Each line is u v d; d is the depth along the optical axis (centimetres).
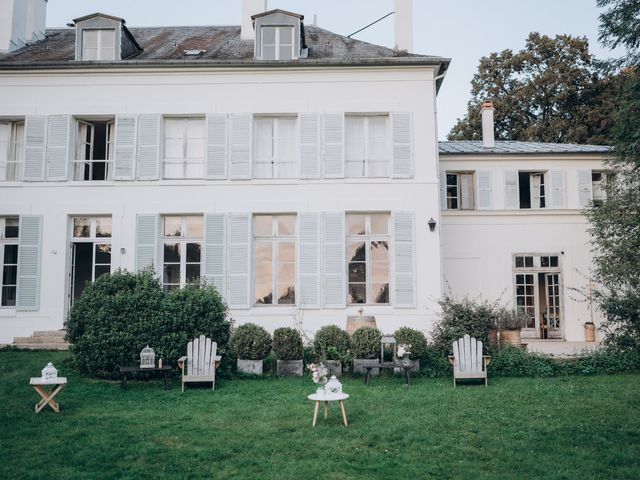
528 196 1716
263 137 1423
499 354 1068
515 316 1288
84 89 1402
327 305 1343
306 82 1398
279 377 1035
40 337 1307
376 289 1378
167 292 1085
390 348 1074
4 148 1437
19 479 521
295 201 1373
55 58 1468
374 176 1403
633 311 1103
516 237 1638
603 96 2547
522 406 795
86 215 1395
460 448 614
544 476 533
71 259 1402
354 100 1392
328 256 1356
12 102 1404
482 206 1648
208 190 1382
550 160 1666
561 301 1617
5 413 761
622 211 1316
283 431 680
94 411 780
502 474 538
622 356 1074
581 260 1630
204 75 1401
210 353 955
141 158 1389
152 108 1398
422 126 1388
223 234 1366
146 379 998
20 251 1367
